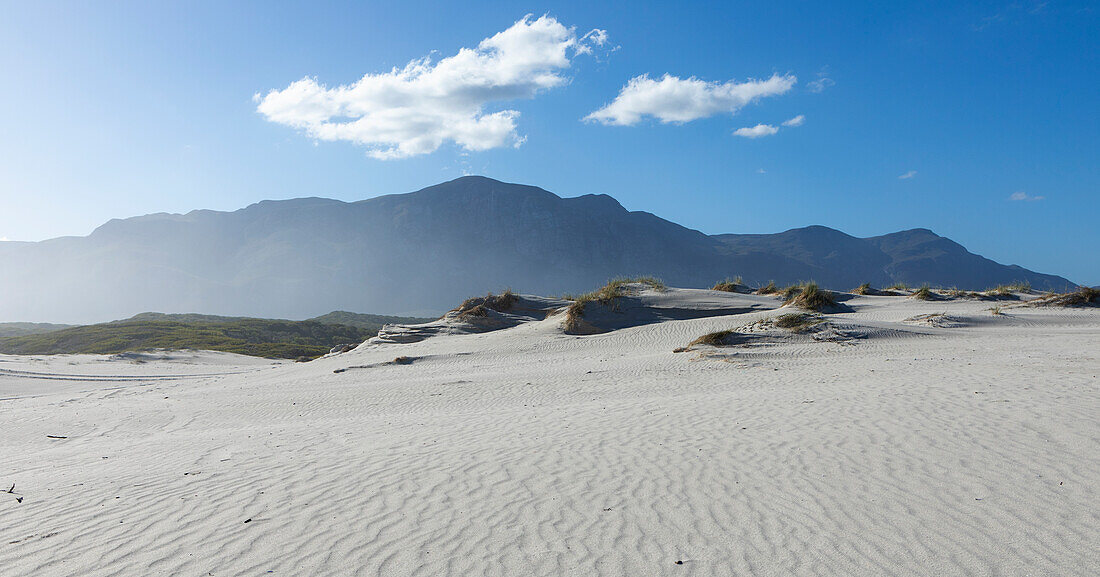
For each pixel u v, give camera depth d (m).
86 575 4.72
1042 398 8.98
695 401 11.03
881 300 33.81
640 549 4.89
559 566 4.64
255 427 11.99
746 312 29.44
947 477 6.08
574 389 14.58
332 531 5.45
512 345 25.28
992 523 5.04
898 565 4.47
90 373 34.19
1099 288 29.41
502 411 11.82
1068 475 5.91
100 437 12.95
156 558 4.99
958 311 27.47
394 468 7.36
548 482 6.59
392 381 18.55
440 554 4.91
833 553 4.69
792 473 6.48
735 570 4.49
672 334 23.89
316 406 14.86
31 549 5.24
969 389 10.15
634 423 9.31
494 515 5.71
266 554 5.01
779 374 14.29
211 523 5.73
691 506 5.73
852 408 9.27
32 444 12.48
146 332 61.56
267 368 34.22
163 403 17.72
